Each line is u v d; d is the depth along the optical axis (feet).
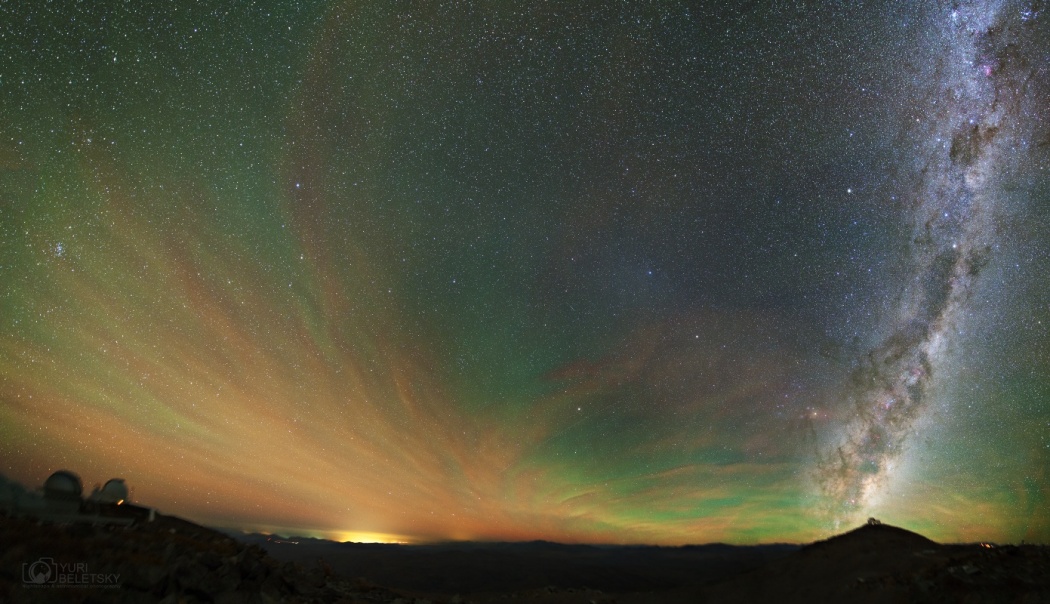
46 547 34.04
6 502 39.96
